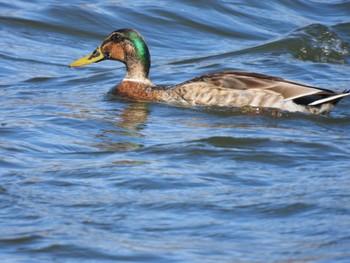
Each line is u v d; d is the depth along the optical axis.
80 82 19.83
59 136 14.67
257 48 22.66
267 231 10.41
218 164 12.96
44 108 16.81
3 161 13.02
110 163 12.95
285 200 11.33
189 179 12.19
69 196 11.51
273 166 12.96
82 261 9.61
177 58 22.30
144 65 18.44
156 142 14.27
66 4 24.94
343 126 16.06
